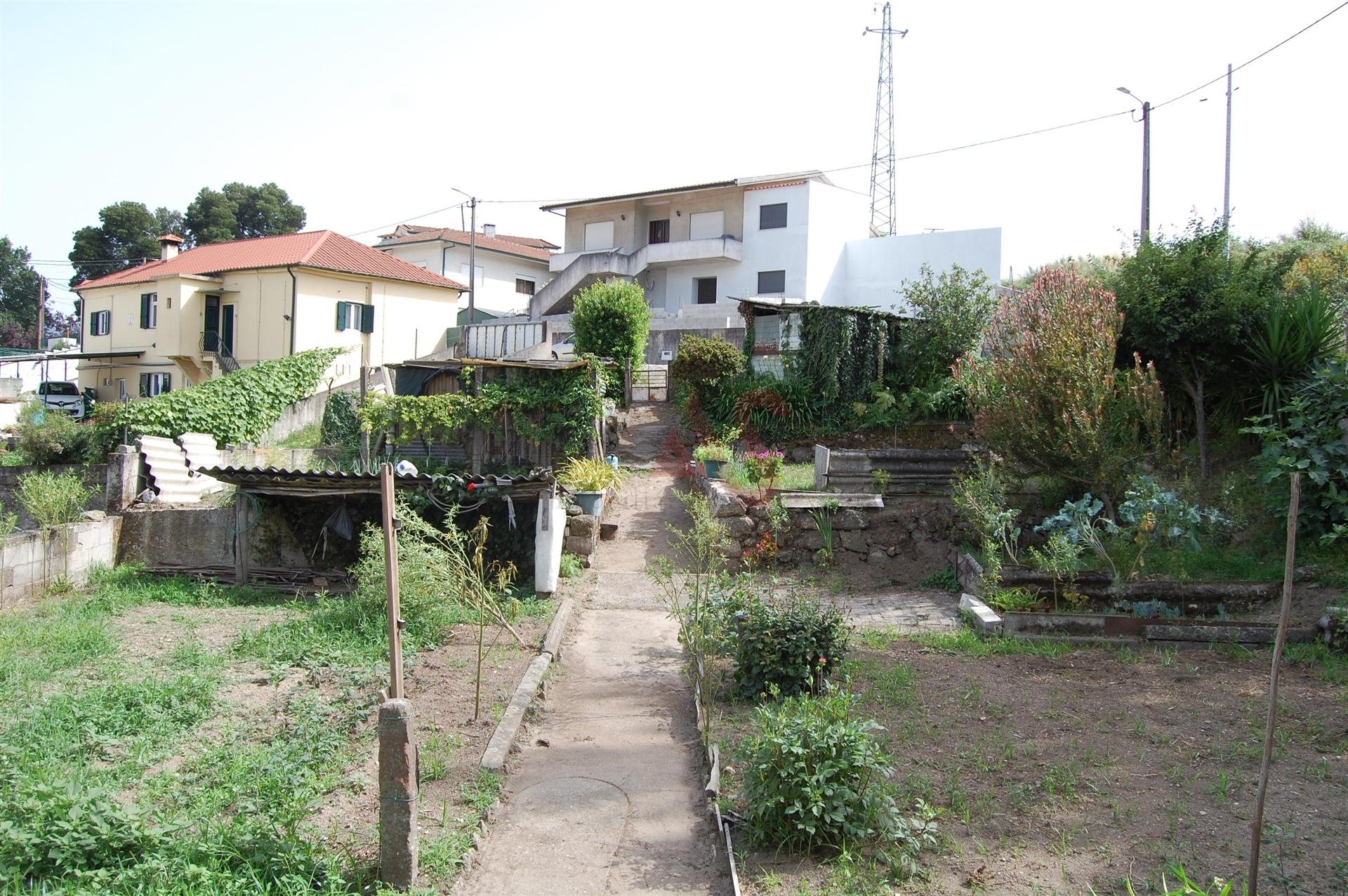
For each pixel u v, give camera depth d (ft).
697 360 68.03
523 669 27.35
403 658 27.91
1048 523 36.06
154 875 14.34
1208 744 20.70
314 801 17.46
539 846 17.03
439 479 39.40
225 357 106.11
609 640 32.07
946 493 44.06
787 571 41.86
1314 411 35.09
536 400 60.23
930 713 23.25
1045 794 18.17
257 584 43.11
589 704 25.40
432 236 144.56
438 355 116.16
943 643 30.17
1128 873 14.94
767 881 15.26
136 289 117.19
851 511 42.55
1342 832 16.24
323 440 76.02
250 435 73.31
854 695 23.17
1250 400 42.37
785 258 120.06
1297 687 24.81
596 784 19.90
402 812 14.76
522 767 20.84
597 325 82.94
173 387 112.88
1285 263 42.06
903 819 16.72
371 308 108.58
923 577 40.40
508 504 40.29
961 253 110.11
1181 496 38.22
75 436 62.85
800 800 16.26
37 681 26.13
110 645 30.48
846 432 62.80
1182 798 17.90
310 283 102.68
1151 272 42.45
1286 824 16.53
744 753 18.94
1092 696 24.48
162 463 55.83
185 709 23.22
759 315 71.56
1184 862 15.28
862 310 65.21
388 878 14.75
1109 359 36.58
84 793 16.24
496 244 150.71
